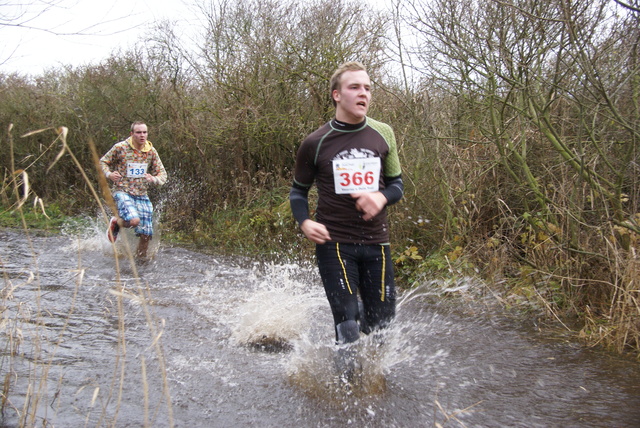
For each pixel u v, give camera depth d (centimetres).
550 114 571
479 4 571
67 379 345
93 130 1348
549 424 300
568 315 503
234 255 826
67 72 1404
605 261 492
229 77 1049
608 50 482
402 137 705
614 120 473
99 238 895
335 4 976
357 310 348
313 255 792
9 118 1402
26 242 891
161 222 1066
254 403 320
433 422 300
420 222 662
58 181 1383
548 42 514
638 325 419
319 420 300
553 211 567
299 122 995
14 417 295
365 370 348
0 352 381
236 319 482
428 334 459
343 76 337
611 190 542
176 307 519
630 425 300
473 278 592
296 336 442
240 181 1045
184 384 345
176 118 1168
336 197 343
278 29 1012
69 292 560
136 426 290
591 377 366
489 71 575
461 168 666
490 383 356
